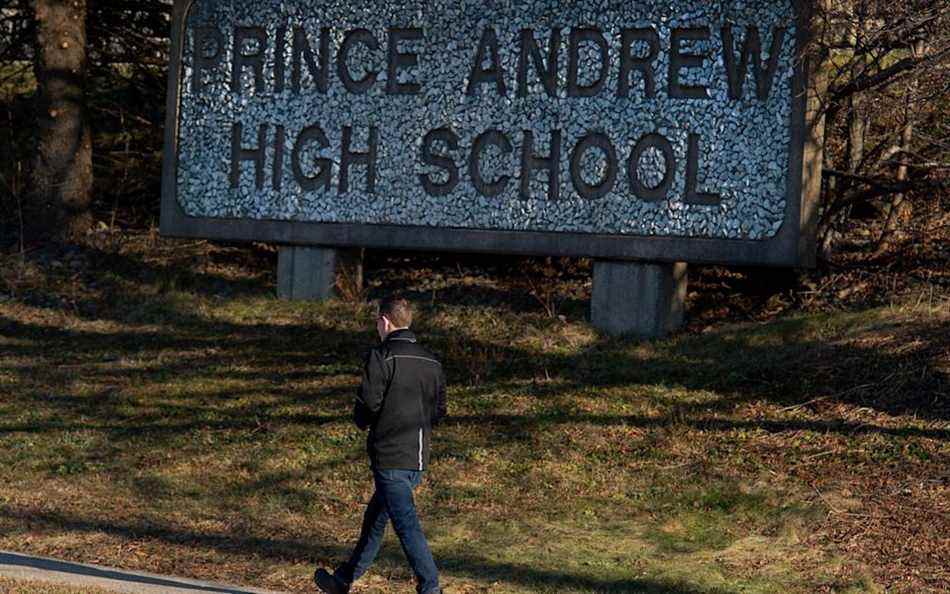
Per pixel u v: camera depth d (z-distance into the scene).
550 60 51.81
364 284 59.00
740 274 55.16
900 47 45.72
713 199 48.41
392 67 55.22
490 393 43.72
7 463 38.59
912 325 44.09
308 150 56.97
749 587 26.91
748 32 47.84
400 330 23.80
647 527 31.91
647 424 39.69
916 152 50.75
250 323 54.94
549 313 51.81
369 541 23.72
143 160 75.88
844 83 48.69
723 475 35.00
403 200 54.91
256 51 58.12
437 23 54.12
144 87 76.06
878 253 53.53
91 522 32.94
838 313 47.47
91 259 63.84
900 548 28.97
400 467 22.83
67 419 43.31
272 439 40.16
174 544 30.92
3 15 72.00
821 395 40.34
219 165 58.91
